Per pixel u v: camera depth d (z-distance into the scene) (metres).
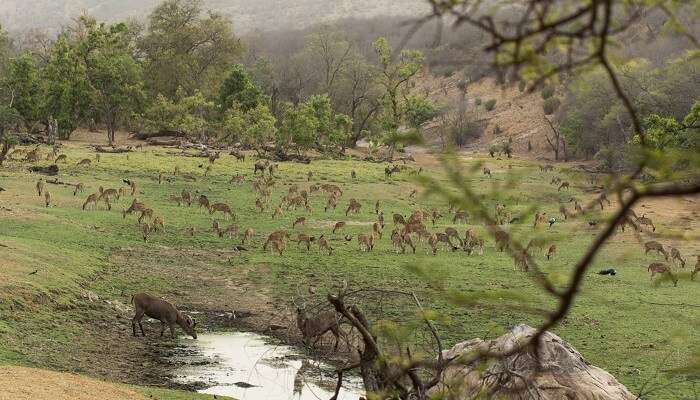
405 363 8.07
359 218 52.16
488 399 8.76
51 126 85.44
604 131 93.44
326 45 132.50
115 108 97.12
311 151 97.31
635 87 68.94
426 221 53.00
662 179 2.78
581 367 12.55
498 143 127.19
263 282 31.86
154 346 22.61
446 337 23.25
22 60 97.06
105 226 41.56
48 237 35.62
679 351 22.03
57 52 98.69
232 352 22.12
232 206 53.62
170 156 78.88
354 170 76.38
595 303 28.41
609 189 2.88
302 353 21.97
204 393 17.83
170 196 54.78
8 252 28.59
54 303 24.64
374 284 31.34
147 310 23.67
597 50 2.70
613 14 2.66
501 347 12.16
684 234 3.71
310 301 28.48
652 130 21.17
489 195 3.38
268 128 91.69
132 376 19.56
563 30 2.65
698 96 66.19
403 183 68.19
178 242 39.66
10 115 84.50
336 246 41.12
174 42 117.75
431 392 10.39
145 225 39.06
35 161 65.81
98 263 32.00
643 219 46.25
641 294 30.62
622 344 23.12
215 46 122.19
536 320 25.56
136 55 122.44
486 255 39.66
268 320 26.08
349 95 126.81
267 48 186.00
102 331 23.44
